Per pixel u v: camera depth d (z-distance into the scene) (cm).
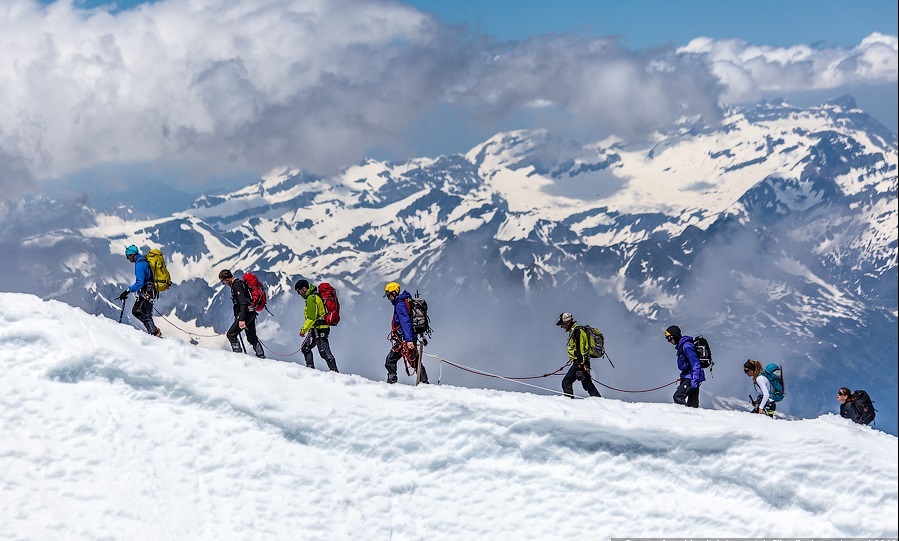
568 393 2222
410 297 2188
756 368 2234
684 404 2189
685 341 2200
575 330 2238
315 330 2273
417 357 2147
